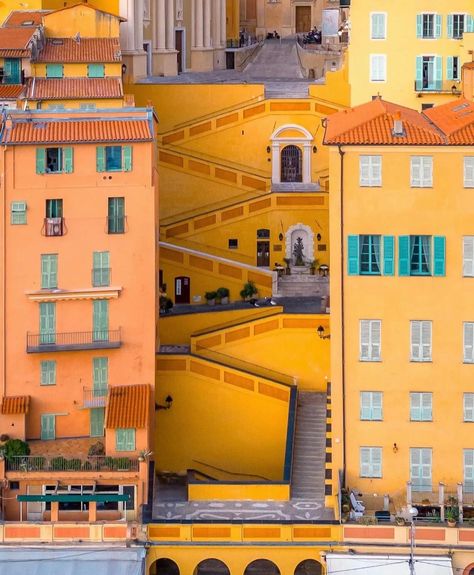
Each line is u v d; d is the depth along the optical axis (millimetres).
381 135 102812
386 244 102875
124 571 97688
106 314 108500
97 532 100250
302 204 127188
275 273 123312
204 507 103688
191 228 127188
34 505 103812
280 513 102375
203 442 111688
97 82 125875
